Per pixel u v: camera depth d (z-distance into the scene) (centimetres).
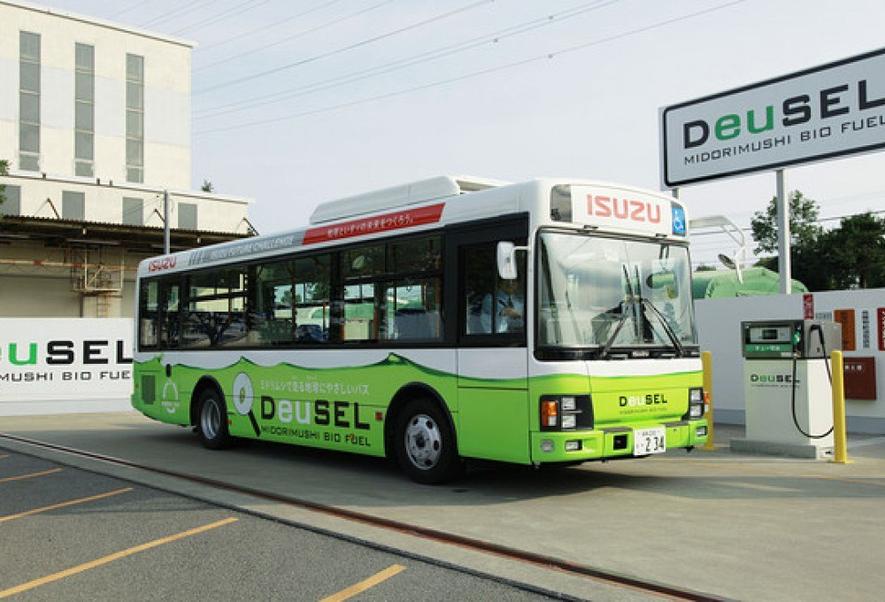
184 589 568
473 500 852
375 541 686
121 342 2159
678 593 540
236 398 1241
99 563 638
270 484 966
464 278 895
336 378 1053
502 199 861
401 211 982
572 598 534
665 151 1734
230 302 1270
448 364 902
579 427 806
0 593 566
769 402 1163
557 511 794
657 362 880
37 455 1253
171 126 5419
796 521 746
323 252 1090
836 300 1420
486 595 546
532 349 811
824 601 523
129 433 1603
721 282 2041
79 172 5019
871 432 1374
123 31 5238
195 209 4666
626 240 892
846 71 1447
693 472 1020
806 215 5416
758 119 1573
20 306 3906
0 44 4762
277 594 555
